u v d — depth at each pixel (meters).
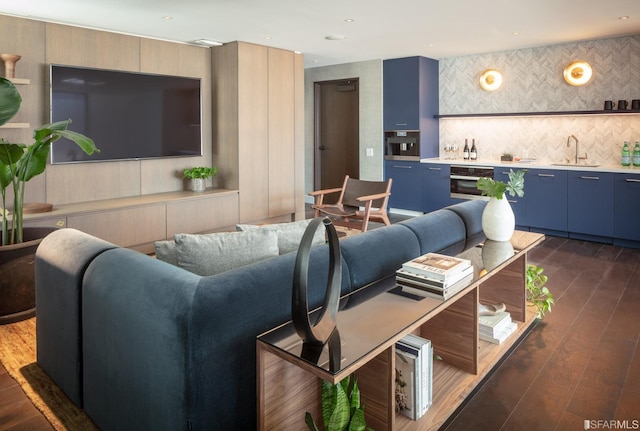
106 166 4.96
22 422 2.03
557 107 6.11
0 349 2.72
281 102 6.08
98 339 1.90
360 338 1.54
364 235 2.32
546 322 3.15
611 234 5.32
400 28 4.98
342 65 7.60
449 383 2.24
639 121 5.54
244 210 5.77
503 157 6.45
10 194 4.33
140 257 1.89
